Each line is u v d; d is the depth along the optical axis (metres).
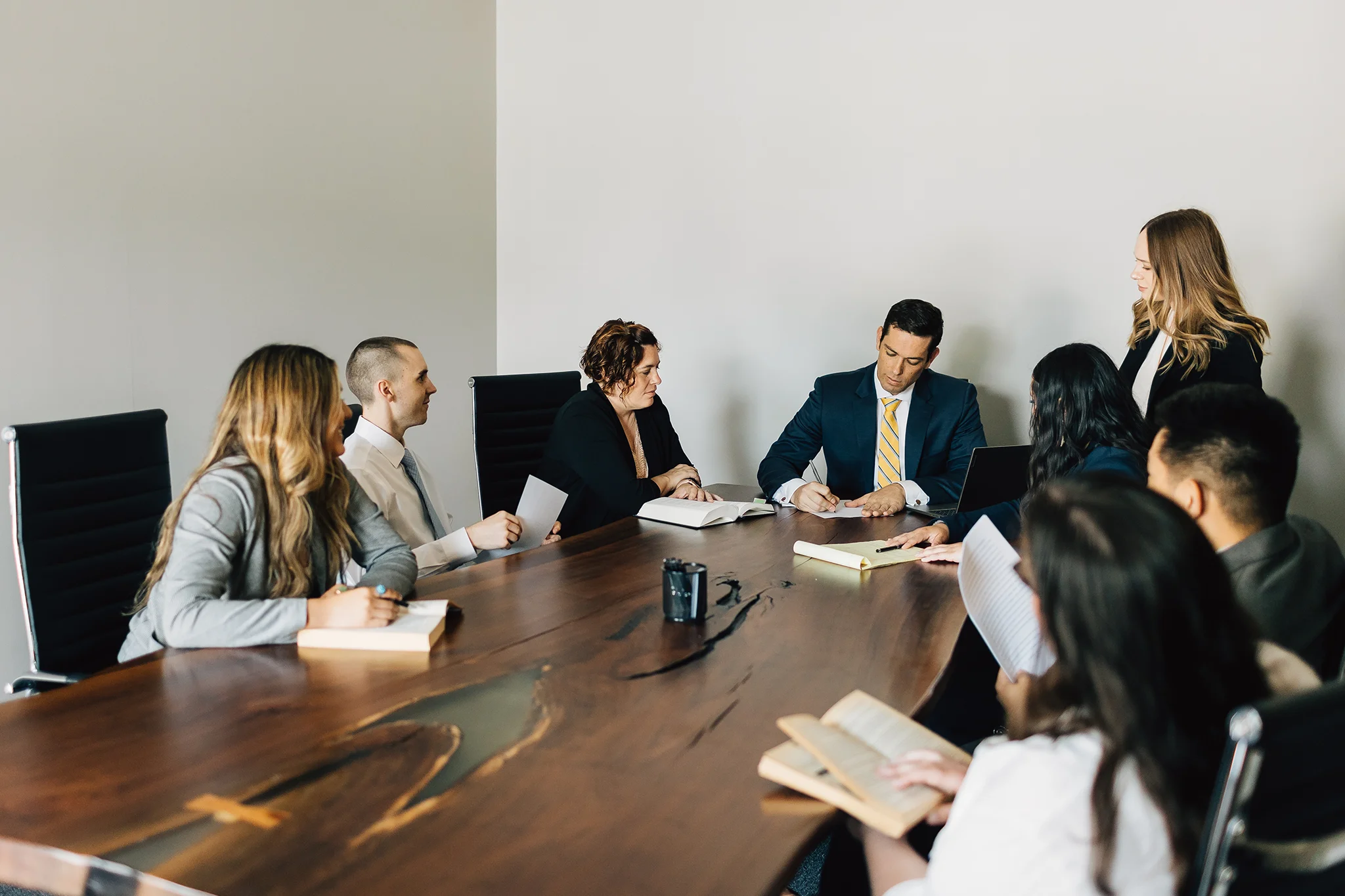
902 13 3.91
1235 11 3.35
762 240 4.31
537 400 3.55
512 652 1.56
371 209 4.24
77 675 1.79
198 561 1.60
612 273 4.70
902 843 1.13
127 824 1.00
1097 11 3.56
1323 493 3.38
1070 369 2.05
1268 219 3.37
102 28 3.11
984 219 3.85
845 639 1.66
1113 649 0.84
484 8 4.77
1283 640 1.36
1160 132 3.51
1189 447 1.33
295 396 1.70
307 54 3.87
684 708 1.34
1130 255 3.61
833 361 4.24
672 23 4.41
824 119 4.12
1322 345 3.34
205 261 3.52
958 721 2.19
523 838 0.99
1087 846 0.83
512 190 4.93
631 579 2.04
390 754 1.17
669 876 0.92
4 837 0.97
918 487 2.92
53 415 3.05
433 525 2.63
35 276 2.97
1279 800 0.81
